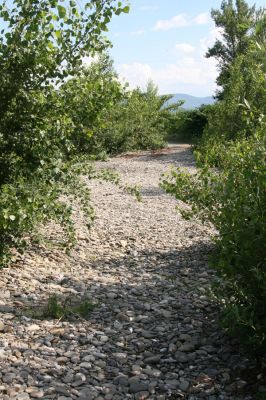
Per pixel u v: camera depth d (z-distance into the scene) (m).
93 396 3.44
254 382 3.58
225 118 18.33
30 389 3.46
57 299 5.11
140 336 4.40
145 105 25.11
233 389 3.52
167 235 8.00
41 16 5.25
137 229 8.39
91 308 4.91
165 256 6.88
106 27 5.38
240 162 4.42
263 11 3.69
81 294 5.32
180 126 34.06
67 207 6.07
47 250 6.75
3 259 5.63
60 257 6.57
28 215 5.02
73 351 4.07
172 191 5.48
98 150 19.61
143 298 5.28
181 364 3.91
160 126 26.45
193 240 7.66
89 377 3.69
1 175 5.60
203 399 3.42
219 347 4.14
